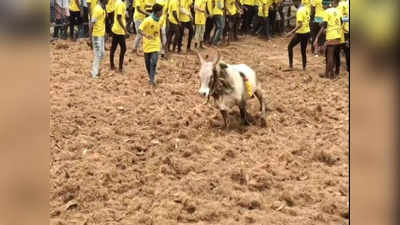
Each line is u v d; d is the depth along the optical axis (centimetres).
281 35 2033
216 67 830
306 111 1030
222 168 729
